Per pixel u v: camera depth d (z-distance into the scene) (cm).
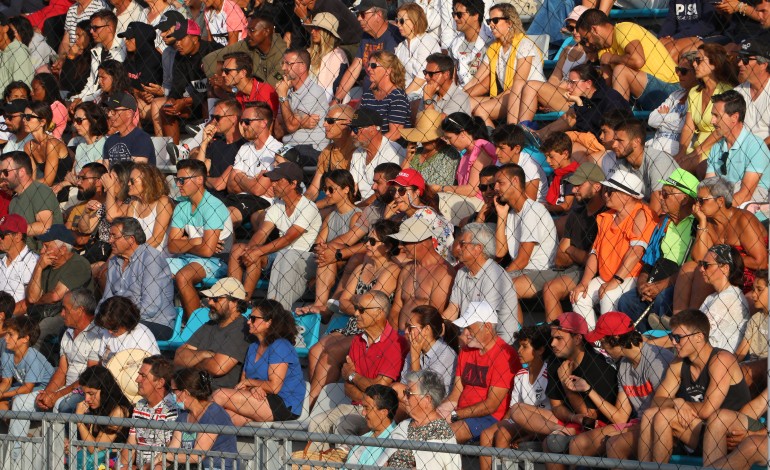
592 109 3319
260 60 3912
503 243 3014
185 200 3422
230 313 3016
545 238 3019
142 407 2772
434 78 3441
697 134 3159
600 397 2558
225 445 2650
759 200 2914
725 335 2597
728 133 2925
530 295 2967
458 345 2836
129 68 4056
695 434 2388
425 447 2230
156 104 4009
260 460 2370
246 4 4241
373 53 3506
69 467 2572
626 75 3397
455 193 3216
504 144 3159
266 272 3397
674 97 3288
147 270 3198
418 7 3759
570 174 3189
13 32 4259
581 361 2581
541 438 2573
